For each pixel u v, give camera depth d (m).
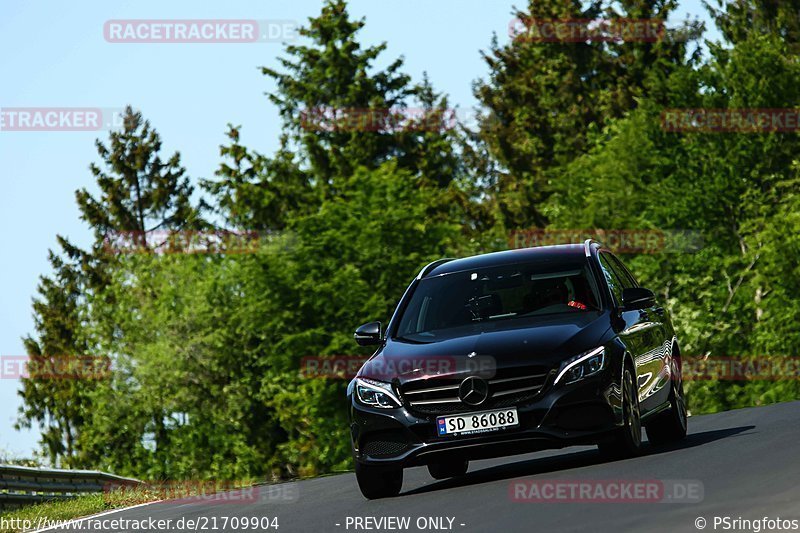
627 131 138.62
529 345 26.16
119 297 161.12
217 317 148.38
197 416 150.75
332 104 167.62
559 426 25.70
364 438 26.94
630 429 26.45
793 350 119.44
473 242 144.25
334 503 27.88
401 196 132.50
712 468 22.92
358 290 125.06
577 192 144.62
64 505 40.06
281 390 136.25
